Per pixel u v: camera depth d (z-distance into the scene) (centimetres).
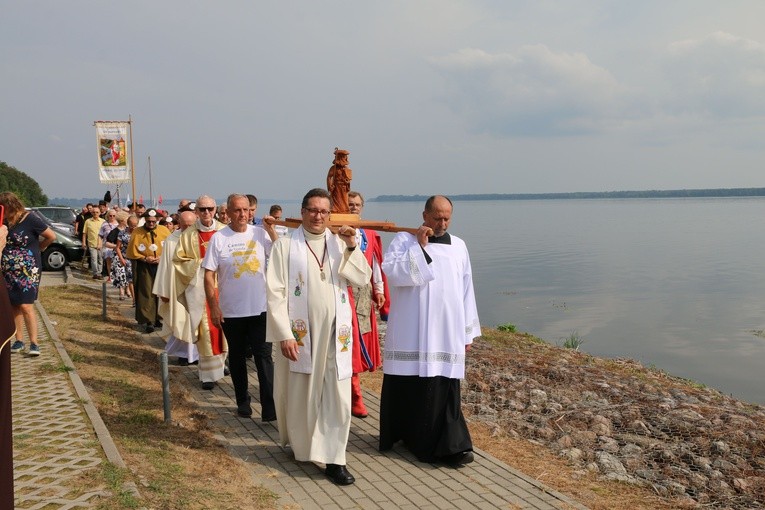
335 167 633
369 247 691
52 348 859
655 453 637
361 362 642
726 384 1306
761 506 534
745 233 6838
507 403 786
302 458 548
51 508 414
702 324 1986
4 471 298
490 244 5681
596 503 516
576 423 716
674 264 3878
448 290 582
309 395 538
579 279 3172
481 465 575
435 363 572
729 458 635
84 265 2044
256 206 886
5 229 335
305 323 543
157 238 1093
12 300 797
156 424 630
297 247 554
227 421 671
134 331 1092
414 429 581
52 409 609
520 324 1980
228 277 684
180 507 443
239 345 687
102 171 2241
